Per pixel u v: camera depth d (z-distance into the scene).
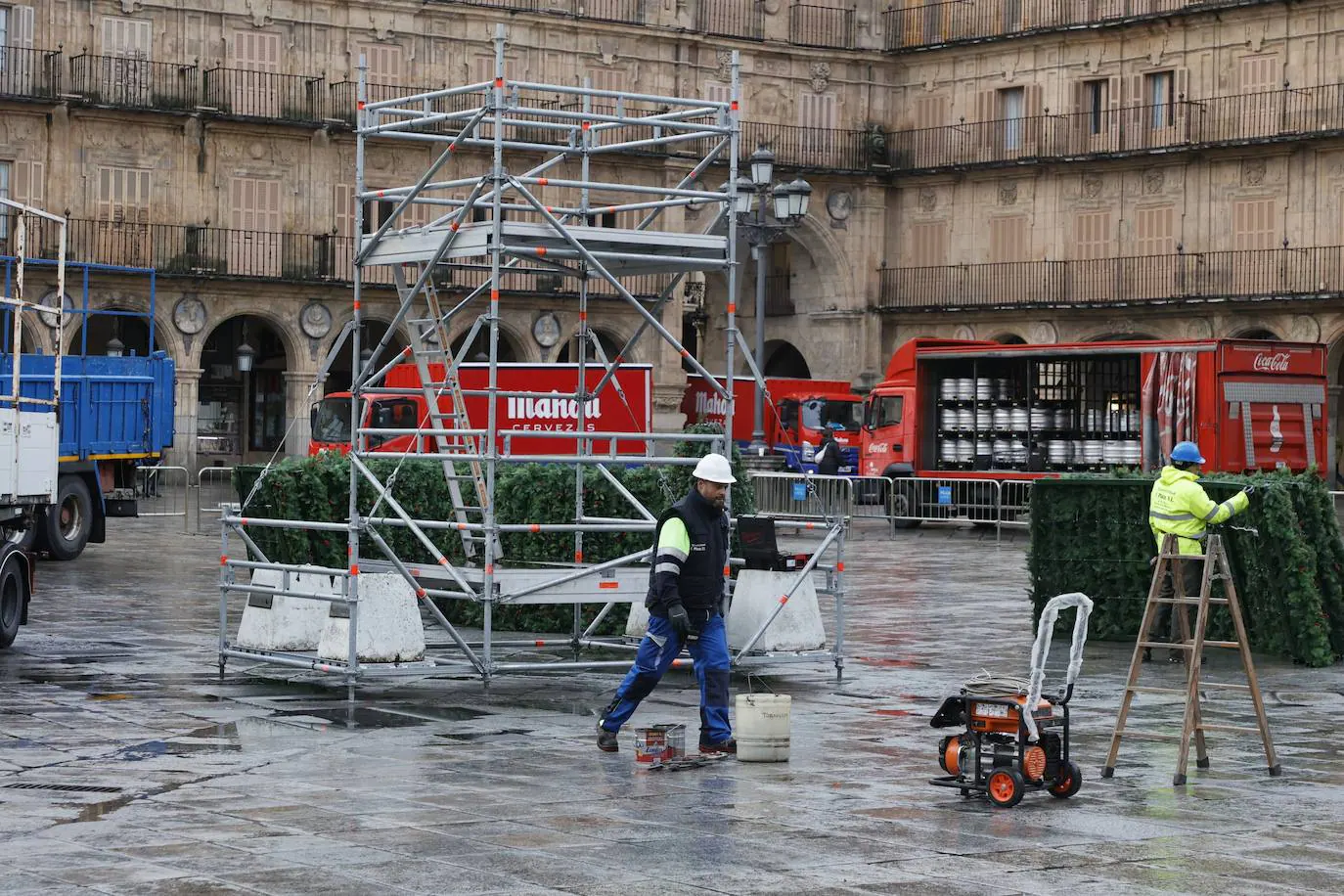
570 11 58.72
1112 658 18.78
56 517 28.09
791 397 57.59
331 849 9.61
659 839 9.93
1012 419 41.47
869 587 27.05
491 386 15.16
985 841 9.99
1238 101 55.16
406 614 15.07
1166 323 56.91
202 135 54.66
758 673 17.16
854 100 62.91
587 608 19.64
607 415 38.12
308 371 56.16
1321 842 10.08
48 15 52.62
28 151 52.41
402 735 13.30
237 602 22.64
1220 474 19.98
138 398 30.48
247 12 54.97
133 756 12.33
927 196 62.31
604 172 59.34
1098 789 11.57
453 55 57.66
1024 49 59.81
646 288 60.16
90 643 18.48
